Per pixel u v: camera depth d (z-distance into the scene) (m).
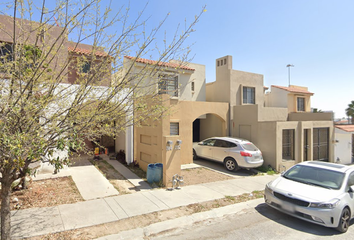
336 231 5.35
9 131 3.48
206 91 16.53
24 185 6.79
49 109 4.13
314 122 13.61
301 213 5.49
